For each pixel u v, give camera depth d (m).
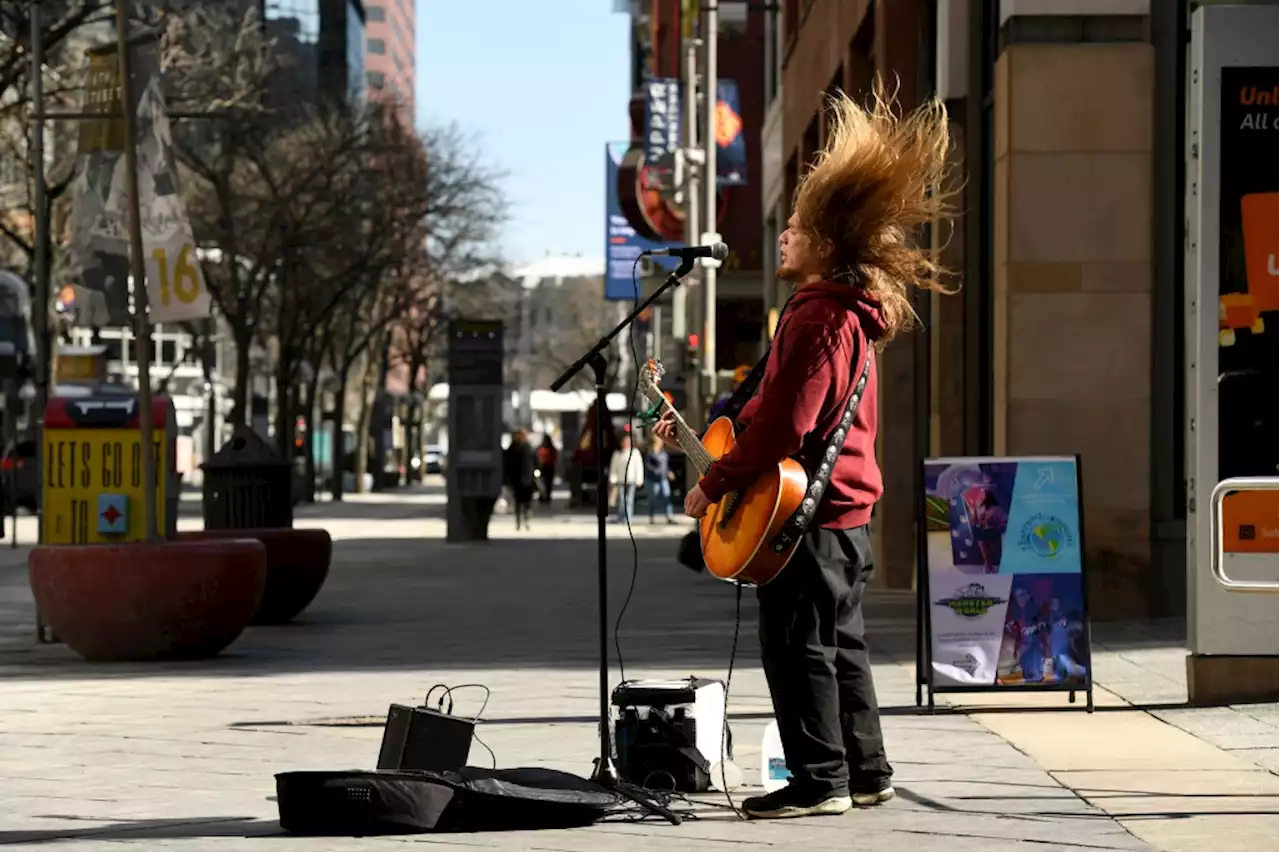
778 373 7.23
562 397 76.94
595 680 12.10
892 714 10.52
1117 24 15.94
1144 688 11.48
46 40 33.16
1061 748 9.20
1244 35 10.60
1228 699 10.64
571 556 28.73
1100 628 15.13
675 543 33.00
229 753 9.09
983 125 18.98
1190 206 10.63
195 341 54.59
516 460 40.09
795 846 6.78
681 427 7.68
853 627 7.56
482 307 84.75
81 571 13.45
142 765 8.73
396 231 56.00
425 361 92.00
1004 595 10.62
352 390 99.00
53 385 45.09
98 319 15.51
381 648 14.59
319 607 18.80
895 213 7.41
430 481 124.19
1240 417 10.53
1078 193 15.87
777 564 7.25
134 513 16.20
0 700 11.30
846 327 7.27
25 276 51.72
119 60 14.80
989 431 19.06
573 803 7.16
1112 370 15.85
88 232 15.56
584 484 52.22
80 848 6.78
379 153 52.59
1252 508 10.50
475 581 22.88
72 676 12.73
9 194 46.28
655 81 41.22
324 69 106.50
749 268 53.34
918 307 21.14
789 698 7.37
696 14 38.12
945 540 10.63
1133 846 6.77
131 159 14.66
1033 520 10.64
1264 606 10.60
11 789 8.09
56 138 41.53
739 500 7.32
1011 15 15.95
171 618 13.44
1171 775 8.34
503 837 6.96
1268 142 10.58
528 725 9.97
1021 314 15.88
